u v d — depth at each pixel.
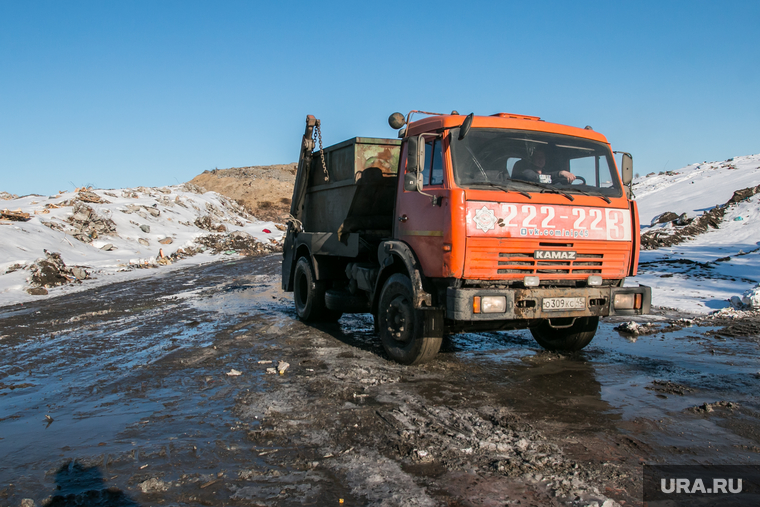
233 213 45.81
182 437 4.01
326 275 8.88
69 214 25.28
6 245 17.80
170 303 11.71
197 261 24.77
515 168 5.87
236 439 3.96
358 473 3.39
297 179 9.84
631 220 6.16
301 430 4.13
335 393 5.06
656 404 4.84
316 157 9.28
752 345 7.48
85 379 5.71
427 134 5.90
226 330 8.45
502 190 5.57
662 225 35.62
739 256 21.03
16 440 4.03
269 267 21.81
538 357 6.75
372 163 7.77
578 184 6.09
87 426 4.30
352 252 7.80
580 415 4.54
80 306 11.38
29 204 28.55
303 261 9.45
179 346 7.26
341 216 8.23
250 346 7.25
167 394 5.11
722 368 6.19
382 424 4.25
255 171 76.38
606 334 8.38
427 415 4.48
